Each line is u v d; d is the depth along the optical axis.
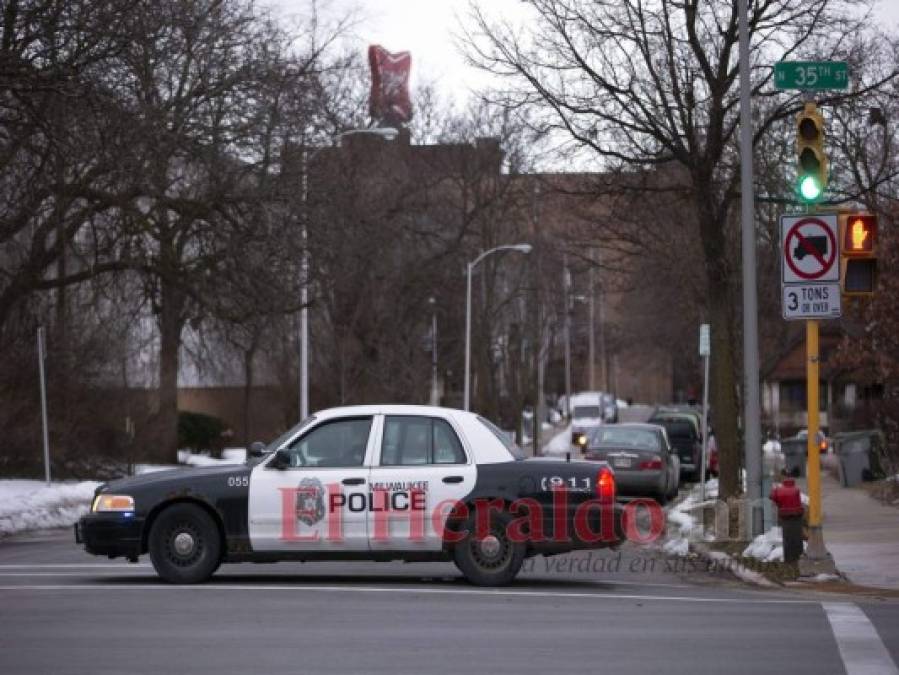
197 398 76.44
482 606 15.41
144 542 17.17
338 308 56.88
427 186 64.56
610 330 114.00
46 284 35.91
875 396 54.19
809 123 18.58
